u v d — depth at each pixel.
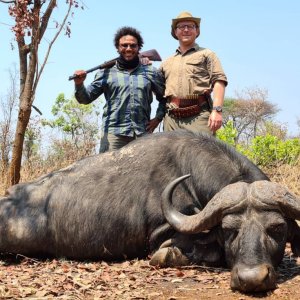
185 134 3.92
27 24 4.88
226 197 3.18
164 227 3.73
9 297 2.92
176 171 3.79
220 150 3.74
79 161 4.10
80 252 3.91
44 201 3.95
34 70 4.98
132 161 3.92
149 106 4.57
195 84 4.44
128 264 3.72
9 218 3.93
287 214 3.15
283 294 2.89
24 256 3.94
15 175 5.08
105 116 4.53
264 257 2.95
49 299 2.90
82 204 3.88
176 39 4.68
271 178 6.60
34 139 8.34
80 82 4.43
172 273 3.40
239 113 18.73
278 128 10.11
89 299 2.91
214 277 3.28
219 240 3.44
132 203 3.81
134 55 4.45
